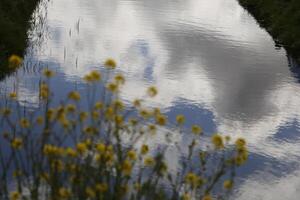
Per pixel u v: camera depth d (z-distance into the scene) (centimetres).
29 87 1634
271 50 2462
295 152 1338
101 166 630
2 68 1795
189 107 1599
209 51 2339
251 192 1097
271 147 1360
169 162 1148
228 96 1753
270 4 3306
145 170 1055
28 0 2917
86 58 2036
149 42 2394
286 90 1898
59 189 613
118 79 655
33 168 634
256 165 1241
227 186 686
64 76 1781
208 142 1309
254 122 1541
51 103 1478
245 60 2245
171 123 1428
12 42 2023
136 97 1609
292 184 1161
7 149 1118
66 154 621
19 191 635
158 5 3353
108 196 631
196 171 1101
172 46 2364
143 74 1897
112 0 3391
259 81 1975
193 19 3008
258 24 3078
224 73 2020
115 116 653
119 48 2241
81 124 640
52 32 2441
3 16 2269
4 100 1480
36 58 1998
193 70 2027
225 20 3095
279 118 1596
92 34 2447
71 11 2948
